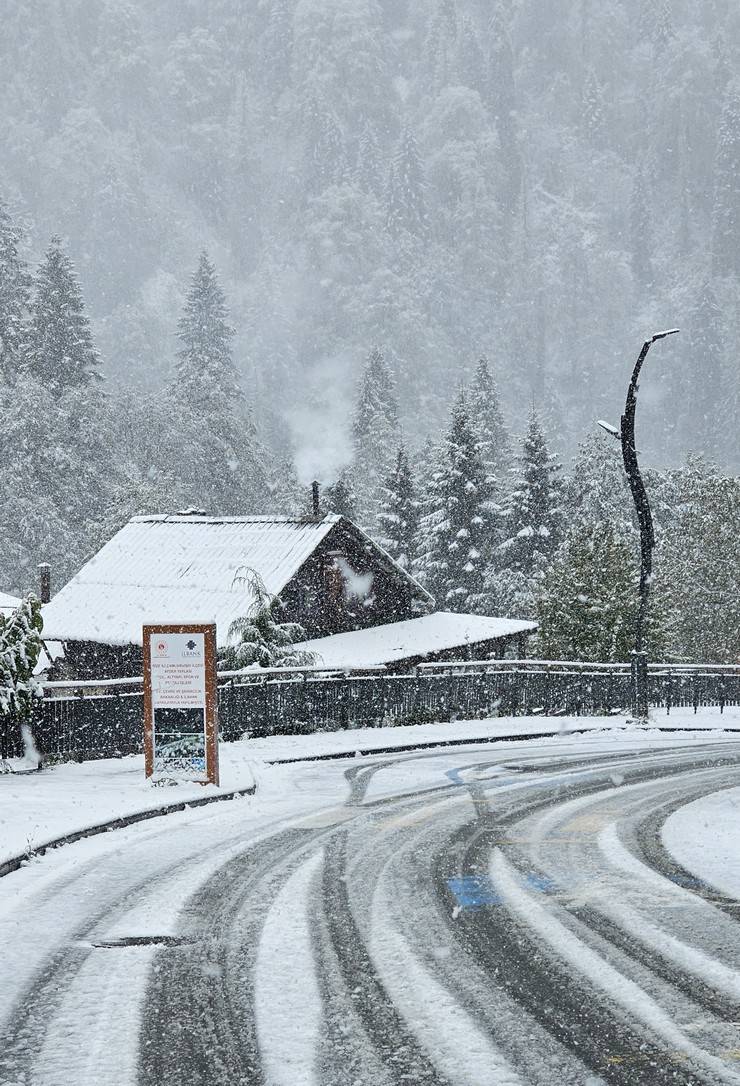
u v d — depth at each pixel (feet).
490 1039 19.02
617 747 80.64
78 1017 20.44
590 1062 17.90
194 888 31.73
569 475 291.79
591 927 26.71
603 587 130.31
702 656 197.36
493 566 262.06
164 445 304.09
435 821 44.42
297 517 144.66
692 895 30.14
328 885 31.99
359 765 68.23
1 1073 17.79
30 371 290.35
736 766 66.23
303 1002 21.16
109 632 129.18
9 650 61.72
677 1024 19.72
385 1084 17.10
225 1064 18.04
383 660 129.49
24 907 29.37
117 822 43.83
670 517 274.77
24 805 47.14
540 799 51.16
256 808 49.52
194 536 148.15
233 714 79.77
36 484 257.55
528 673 106.32
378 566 148.77
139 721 71.67
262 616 95.76
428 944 25.27
